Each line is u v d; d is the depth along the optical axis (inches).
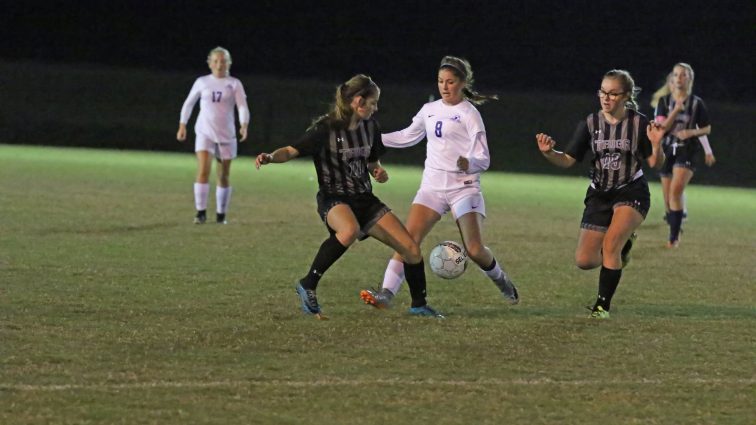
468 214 976.9
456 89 970.7
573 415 657.6
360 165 938.7
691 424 646.5
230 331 853.2
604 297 965.2
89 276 1088.2
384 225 931.3
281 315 927.0
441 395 689.6
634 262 1352.1
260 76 3991.1
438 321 921.5
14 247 1262.3
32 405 641.6
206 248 1331.2
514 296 1021.2
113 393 671.8
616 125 966.4
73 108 3511.3
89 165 2635.3
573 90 3922.2
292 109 3489.2
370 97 920.3
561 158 981.2
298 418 636.1
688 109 1550.2
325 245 921.5
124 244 1332.4
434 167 985.5
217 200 1630.2
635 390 715.4
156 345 798.5
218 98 1620.3
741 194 2755.9
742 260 1402.6
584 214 998.4
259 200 2011.6
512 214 1927.9
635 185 978.1
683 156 1549.0
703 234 1729.8
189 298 991.6
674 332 904.3
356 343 824.9
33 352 764.0
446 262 994.1
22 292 986.1
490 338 856.9
